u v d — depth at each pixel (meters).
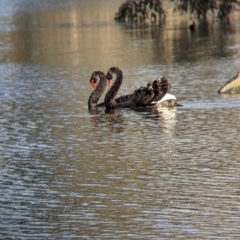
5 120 19.98
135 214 12.01
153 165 14.84
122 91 24.86
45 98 23.75
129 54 36.22
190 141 16.80
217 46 38.19
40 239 11.12
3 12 64.81
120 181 13.79
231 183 13.48
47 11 64.69
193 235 11.07
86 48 39.53
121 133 17.91
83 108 21.67
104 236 11.16
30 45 41.97
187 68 30.19
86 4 69.94
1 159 15.62
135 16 54.75
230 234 11.08
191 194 12.93
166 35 44.84
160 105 21.05
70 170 14.62
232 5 54.31
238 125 18.31
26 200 12.85
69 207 12.42
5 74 30.61
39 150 16.39
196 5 52.94
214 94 23.19
